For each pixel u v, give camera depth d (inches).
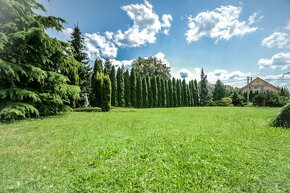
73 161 150.3
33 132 263.0
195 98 1593.3
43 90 488.1
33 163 145.6
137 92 1157.7
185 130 283.6
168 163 146.6
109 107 730.2
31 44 451.5
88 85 952.3
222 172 130.9
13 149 182.7
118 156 160.9
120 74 1074.1
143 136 237.6
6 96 382.6
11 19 416.8
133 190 107.7
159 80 1302.9
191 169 135.0
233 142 212.1
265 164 146.3
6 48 414.3
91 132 263.0
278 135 252.8
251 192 107.0
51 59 505.4
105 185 113.6
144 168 135.1
